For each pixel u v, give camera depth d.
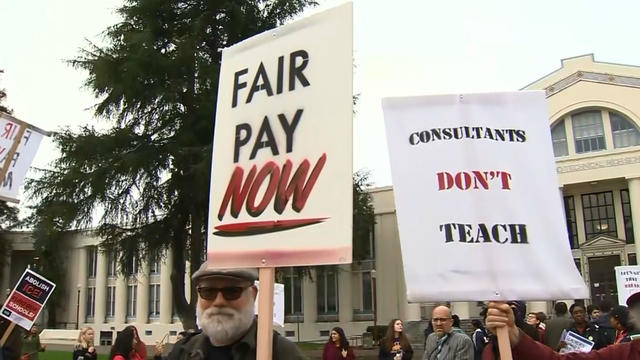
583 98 33.59
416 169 3.36
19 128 5.55
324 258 2.71
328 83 2.89
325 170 2.80
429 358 6.96
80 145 26.06
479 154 3.36
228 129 3.21
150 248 27.20
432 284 3.21
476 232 3.26
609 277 32.78
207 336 3.12
